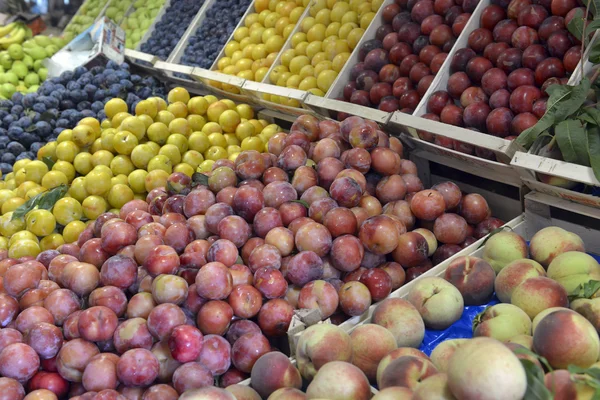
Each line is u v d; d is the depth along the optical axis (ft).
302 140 3.76
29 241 3.99
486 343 2.07
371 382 2.78
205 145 4.91
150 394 2.61
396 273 3.27
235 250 3.13
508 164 3.67
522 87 3.84
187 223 3.41
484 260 3.29
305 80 5.33
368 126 3.63
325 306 2.97
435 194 3.52
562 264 3.01
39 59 7.61
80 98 5.92
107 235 3.19
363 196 3.54
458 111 4.16
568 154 3.36
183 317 2.80
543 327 2.41
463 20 4.42
